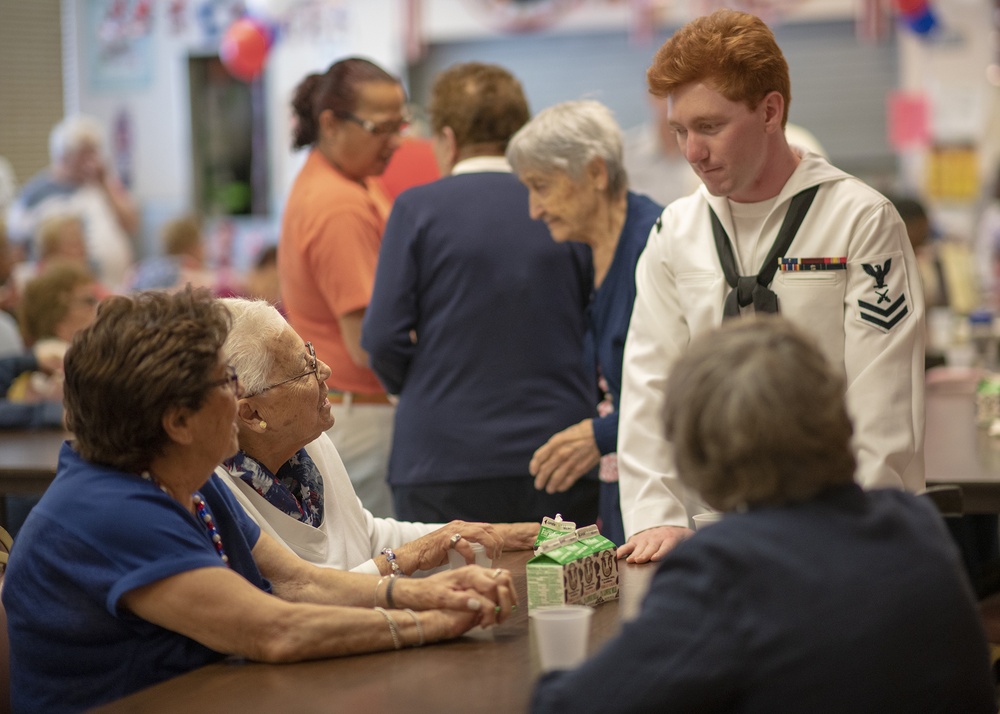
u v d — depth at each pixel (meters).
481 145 3.20
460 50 9.31
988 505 2.80
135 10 9.34
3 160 9.44
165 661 1.81
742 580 1.32
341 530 2.37
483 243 3.06
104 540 1.75
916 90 8.77
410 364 3.17
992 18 8.62
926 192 8.79
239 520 2.06
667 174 6.11
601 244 2.92
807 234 2.27
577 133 2.80
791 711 1.30
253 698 1.60
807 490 1.38
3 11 9.32
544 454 2.84
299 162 9.20
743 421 1.36
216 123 9.33
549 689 1.33
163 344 1.78
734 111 2.16
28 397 4.64
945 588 1.39
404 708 1.53
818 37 8.90
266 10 8.83
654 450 2.37
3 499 3.94
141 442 1.80
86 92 9.52
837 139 8.98
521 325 3.07
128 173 9.52
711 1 8.77
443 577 1.90
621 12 8.95
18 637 1.84
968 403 4.29
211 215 9.41
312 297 3.46
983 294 7.41
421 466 3.12
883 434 2.18
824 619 1.31
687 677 1.29
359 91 3.37
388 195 4.16
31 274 7.10
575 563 1.88
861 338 2.22
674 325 2.42
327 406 2.28
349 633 1.76
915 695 1.34
